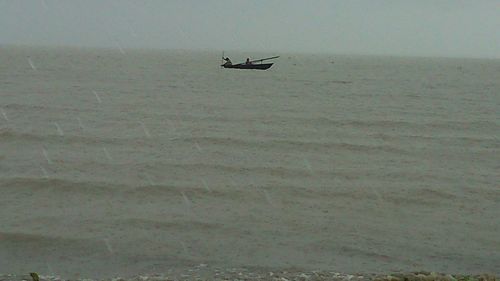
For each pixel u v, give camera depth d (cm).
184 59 16362
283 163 1920
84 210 1354
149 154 2023
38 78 5875
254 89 5231
